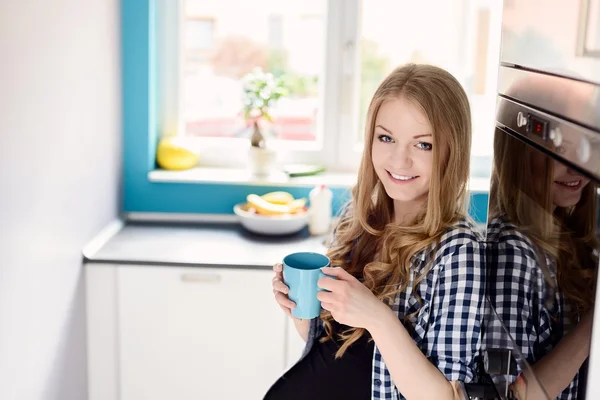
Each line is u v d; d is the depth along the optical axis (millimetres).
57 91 1878
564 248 774
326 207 2418
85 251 2154
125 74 2494
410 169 1216
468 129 1224
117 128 2463
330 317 1359
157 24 2564
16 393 1683
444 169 1211
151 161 2568
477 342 1182
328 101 2613
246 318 2180
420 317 1208
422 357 1147
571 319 755
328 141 2646
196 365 2221
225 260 2145
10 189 1603
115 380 2236
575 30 730
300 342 2191
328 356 1366
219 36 2625
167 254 2195
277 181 2502
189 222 2584
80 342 2150
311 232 2432
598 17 663
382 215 1411
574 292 743
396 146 1218
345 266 1438
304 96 2664
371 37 2561
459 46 2529
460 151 1203
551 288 829
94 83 2193
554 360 815
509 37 1052
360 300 1133
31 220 1731
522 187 960
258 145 2545
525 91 944
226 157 2684
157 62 2592
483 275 1184
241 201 2584
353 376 1323
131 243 2303
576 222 731
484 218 2482
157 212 2594
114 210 2469
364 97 2629
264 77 2482
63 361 2004
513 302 1004
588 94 690
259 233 2410
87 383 2234
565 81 763
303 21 2605
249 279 2150
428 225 1218
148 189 2578
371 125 1288
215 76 2656
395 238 1258
